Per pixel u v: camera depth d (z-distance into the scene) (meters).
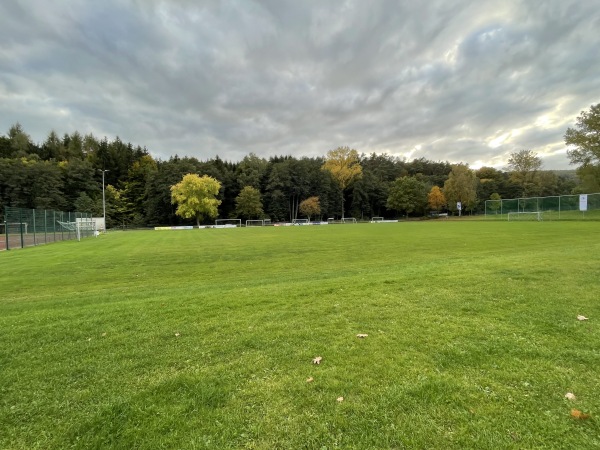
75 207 62.81
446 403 2.72
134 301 6.41
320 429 2.47
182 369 3.44
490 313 4.78
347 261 12.51
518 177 76.19
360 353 3.63
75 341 4.25
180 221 72.00
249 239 24.78
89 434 2.53
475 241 18.17
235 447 2.33
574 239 17.56
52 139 84.31
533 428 2.41
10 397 3.03
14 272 11.71
